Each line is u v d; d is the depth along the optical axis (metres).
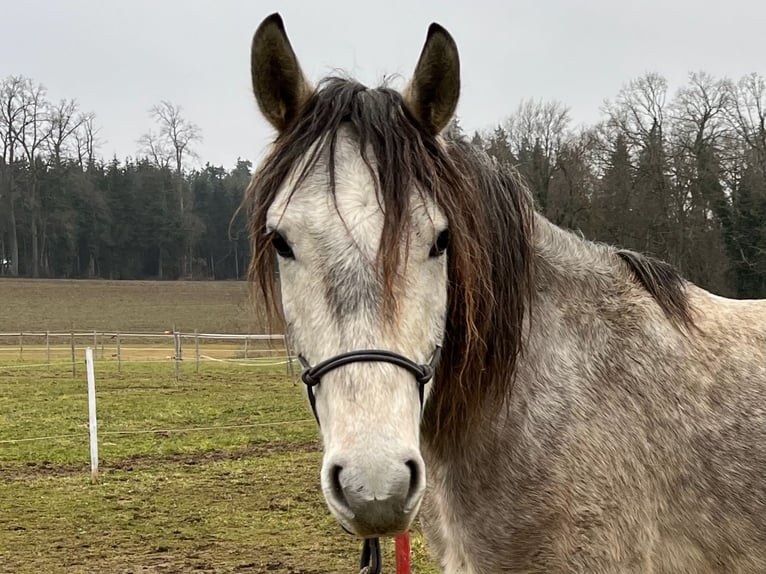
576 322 2.61
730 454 2.49
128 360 23.75
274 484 8.08
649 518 2.49
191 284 48.19
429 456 2.63
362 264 1.94
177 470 8.79
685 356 2.60
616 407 2.51
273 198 2.17
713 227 21.75
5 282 47.09
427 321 2.02
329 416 1.92
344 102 2.17
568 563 2.43
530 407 2.50
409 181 2.01
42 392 16.02
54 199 56.19
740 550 2.50
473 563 2.59
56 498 7.49
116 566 5.47
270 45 2.23
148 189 56.72
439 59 2.18
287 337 2.30
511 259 2.46
